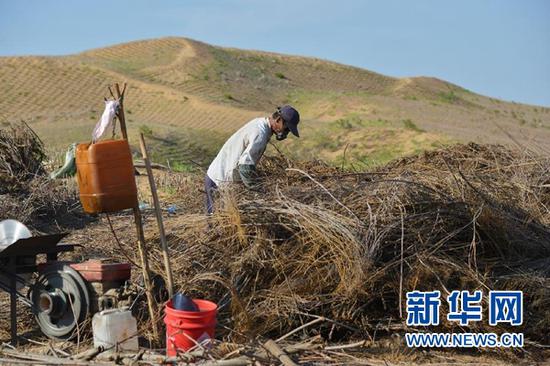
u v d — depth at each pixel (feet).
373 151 143.64
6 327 22.91
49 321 21.31
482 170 29.17
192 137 161.17
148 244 23.81
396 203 22.04
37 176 41.96
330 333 20.57
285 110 22.91
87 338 20.92
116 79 245.04
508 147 32.40
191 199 32.22
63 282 21.01
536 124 252.21
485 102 347.56
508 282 21.62
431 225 21.97
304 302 20.59
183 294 20.18
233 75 295.89
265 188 23.70
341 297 20.67
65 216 39.24
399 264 21.27
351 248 20.59
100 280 20.71
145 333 20.34
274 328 20.57
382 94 335.47
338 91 317.83
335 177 24.49
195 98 233.55
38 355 19.21
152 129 161.89
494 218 22.76
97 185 19.47
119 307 20.25
